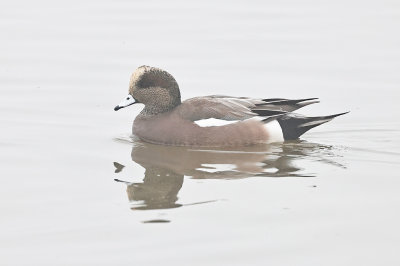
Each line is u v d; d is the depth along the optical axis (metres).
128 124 16.45
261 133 14.95
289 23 23.09
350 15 23.73
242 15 23.97
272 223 10.70
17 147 14.47
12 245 10.02
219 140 14.84
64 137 15.23
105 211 11.18
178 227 10.58
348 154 14.17
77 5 25.17
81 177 12.77
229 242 10.09
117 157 14.02
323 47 21.03
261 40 21.66
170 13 24.28
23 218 10.92
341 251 9.83
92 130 15.83
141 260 9.55
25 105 17.25
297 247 9.95
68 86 18.59
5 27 22.84
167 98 15.66
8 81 18.86
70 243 10.07
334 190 12.04
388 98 17.56
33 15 24.03
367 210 11.13
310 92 18.00
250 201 11.56
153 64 19.84
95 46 21.31
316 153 14.27
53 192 11.99
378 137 15.33
